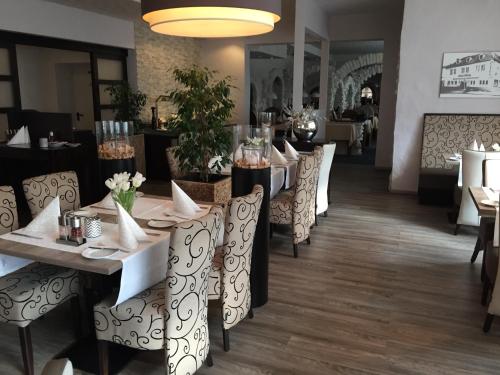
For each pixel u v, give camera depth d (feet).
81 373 7.89
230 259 8.07
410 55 20.49
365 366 8.16
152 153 24.56
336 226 16.58
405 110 21.12
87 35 22.79
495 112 19.88
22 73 28.07
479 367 8.17
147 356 8.45
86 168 17.71
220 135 12.00
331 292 11.14
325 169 16.38
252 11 7.74
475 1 19.13
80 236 7.47
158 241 7.57
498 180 12.37
